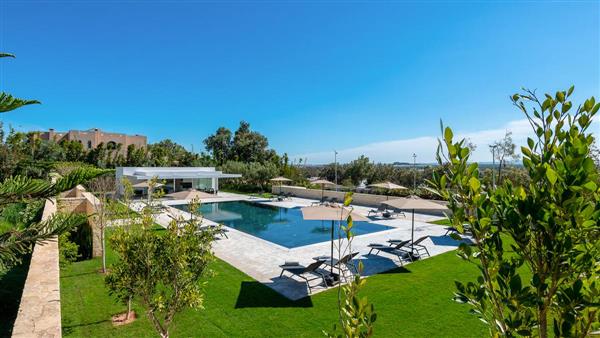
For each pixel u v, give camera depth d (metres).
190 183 41.88
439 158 1.92
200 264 6.12
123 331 7.16
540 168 1.60
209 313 7.98
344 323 2.19
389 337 6.88
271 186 43.16
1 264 2.68
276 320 7.65
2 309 7.95
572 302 1.59
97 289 9.55
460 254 1.94
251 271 11.28
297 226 22.23
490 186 2.03
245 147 65.75
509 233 1.73
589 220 1.46
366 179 44.22
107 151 54.34
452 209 1.86
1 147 9.16
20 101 2.20
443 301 8.63
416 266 11.78
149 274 5.70
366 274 10.92
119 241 5.66
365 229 19.91
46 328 3.91
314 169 65.88
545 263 1.68
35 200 2.57
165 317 5.93
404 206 12.91
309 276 10.75
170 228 5.88
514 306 1.71
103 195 12.52
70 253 11.15
